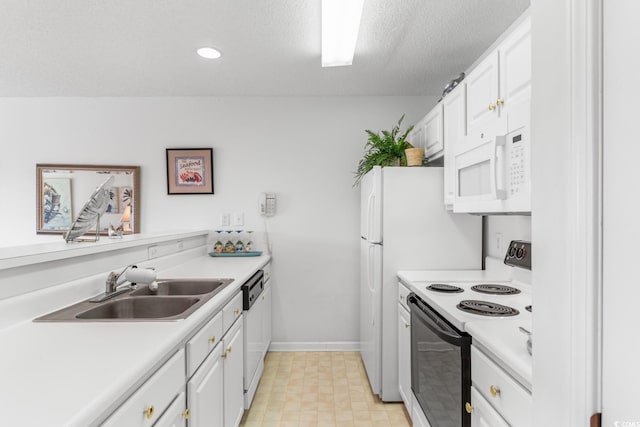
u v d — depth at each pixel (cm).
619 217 50
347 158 300
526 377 85
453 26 191
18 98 299
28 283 118
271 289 300
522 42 133
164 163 303
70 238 161
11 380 73
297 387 237
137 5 170
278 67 242
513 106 139
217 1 167
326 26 178
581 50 54
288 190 301
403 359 205
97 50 216
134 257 185
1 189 299
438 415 144
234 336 172
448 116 208
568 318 57
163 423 95
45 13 176
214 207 303
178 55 223
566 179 57
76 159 300
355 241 300
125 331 104
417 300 177
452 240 224
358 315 300
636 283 48
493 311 135
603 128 53
